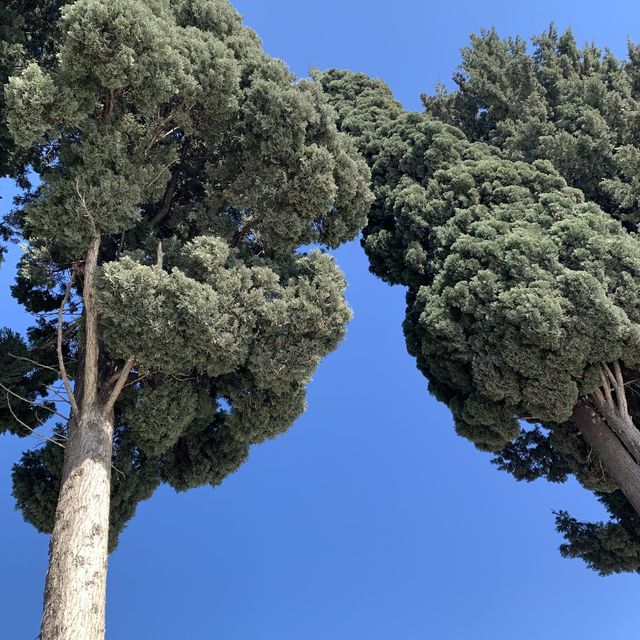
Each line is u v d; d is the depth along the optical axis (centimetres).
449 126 1697
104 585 655
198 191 1195
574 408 1249
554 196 1360
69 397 802
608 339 1100
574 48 2038
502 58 2078
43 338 1093
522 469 1453
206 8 1147
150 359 823
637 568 1294
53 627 593
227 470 1075
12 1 1131
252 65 1132
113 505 985
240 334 854
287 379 890
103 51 791
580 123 1670
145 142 954
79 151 847
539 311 1092
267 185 1017
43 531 960
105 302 772
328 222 1104
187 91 945
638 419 1272
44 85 774
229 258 920
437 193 1512
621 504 1345
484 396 1248
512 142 1681
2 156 1060
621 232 1253
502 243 1241
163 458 1059
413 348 1445
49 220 827
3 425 1023
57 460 966
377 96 2009
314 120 1027
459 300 1238
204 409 1008
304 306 880
